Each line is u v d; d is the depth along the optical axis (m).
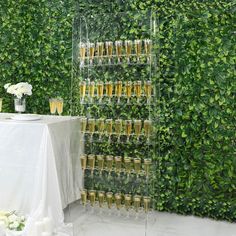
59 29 3.63
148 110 2.89
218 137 3.11
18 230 2.49
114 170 3.00
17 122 2.88
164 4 3.19
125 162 2.97
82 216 3.11
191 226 3.03
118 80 2.95
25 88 3.19
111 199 3.02
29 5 3.72
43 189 2.74
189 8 3.12
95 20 2.99
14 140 2.88
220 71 3.06
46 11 3.66
